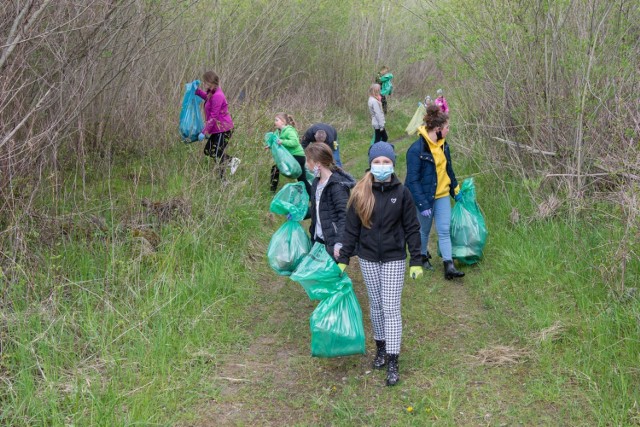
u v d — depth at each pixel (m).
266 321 5.11
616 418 3.45
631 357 3.98
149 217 6.35
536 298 5.11
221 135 8.12
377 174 3.98
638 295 4.57
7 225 5.05
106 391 3.84
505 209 7.05
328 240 4.54
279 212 5.12
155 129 8.77
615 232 5.23
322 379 4.20
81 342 4.36
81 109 6.18
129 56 7.57
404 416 3.72
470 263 5.99
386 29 16.80
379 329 4.30
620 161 5.43
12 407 3.59
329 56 15.30
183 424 3.68
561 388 3.87
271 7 11.19
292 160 7.67
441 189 5.69
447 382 4.03
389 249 4.09
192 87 8.15
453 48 8.34
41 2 5.50
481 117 8.53
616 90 6.21
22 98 5.84
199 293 5.27
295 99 13.75
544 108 7.09
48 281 4.78
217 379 4.18
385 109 14.88
